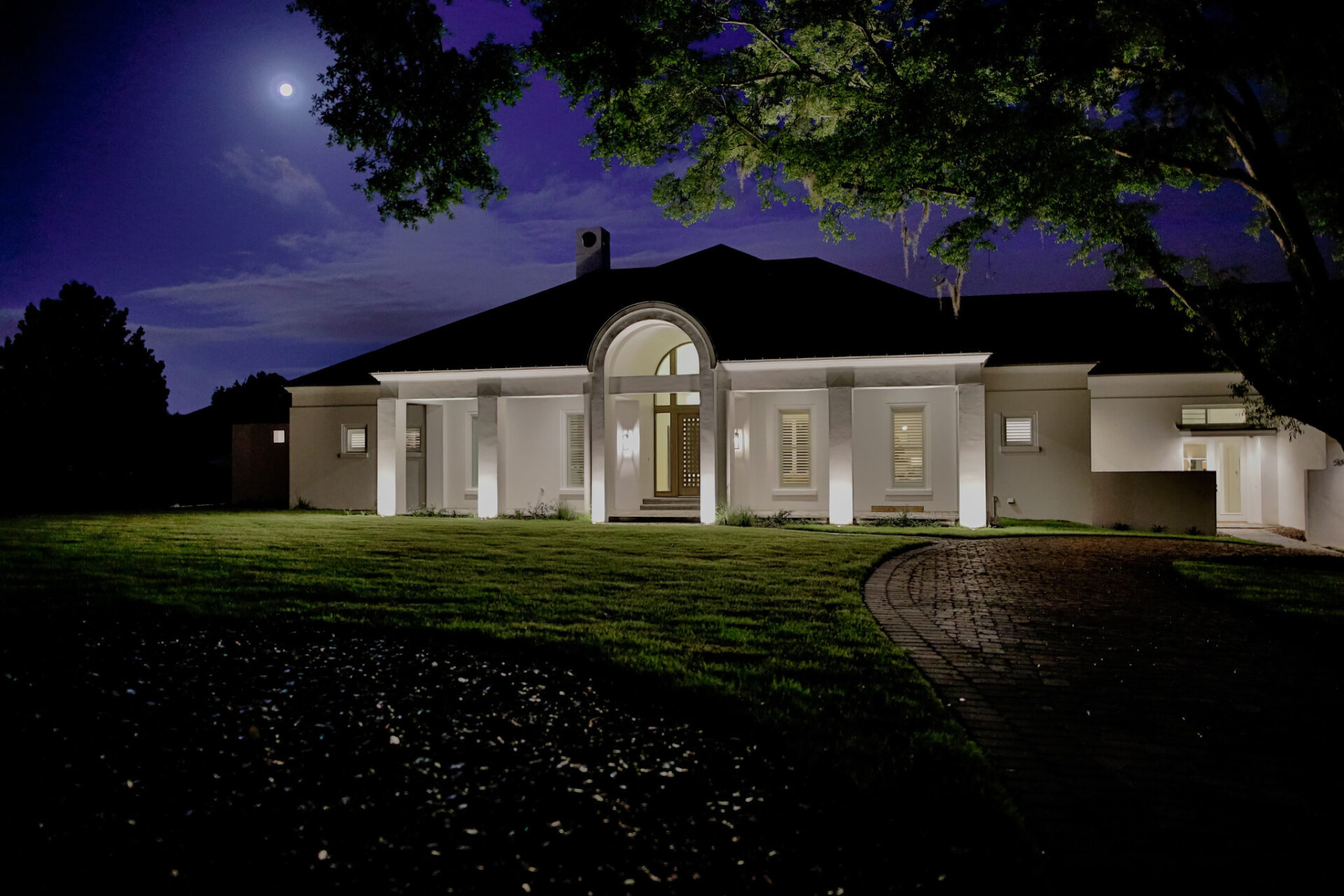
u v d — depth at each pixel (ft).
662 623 31.53
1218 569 46.09
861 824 15.62
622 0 35.50
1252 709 23.24
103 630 26.84
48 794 14.57
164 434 111.04
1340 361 45.01
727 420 73.10
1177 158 49.06
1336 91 41.50
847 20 48.75
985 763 18.57
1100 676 26.27
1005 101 48.83
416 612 32.24
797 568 45.50
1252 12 40.04
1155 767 18.89
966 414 69.77
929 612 35.35
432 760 17.19
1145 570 46.80
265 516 77.82
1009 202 47.32
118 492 108.47
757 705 21.95
